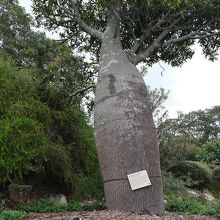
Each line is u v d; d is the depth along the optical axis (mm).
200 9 8062
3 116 8117
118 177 6418
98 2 7602
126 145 6488
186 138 15836
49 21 9359
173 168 12969
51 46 14141
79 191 8617
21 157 7637
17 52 15078
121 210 6336
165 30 8109
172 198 9156
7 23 16344
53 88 9047
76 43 9789
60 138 8680
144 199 6340
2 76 8531
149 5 7344
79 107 9469
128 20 8492
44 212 6957
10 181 8062
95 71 9188
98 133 6781
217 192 12656
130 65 7316
